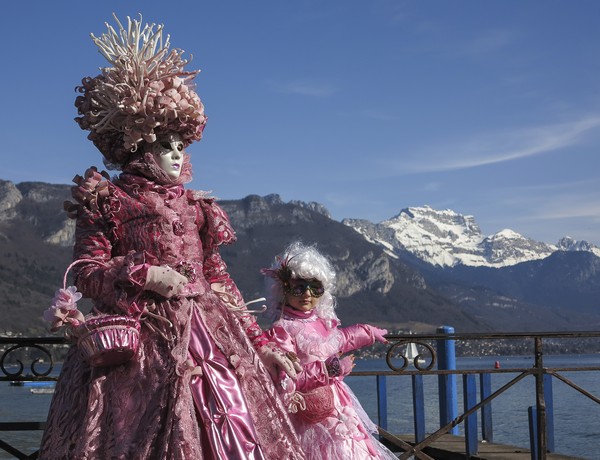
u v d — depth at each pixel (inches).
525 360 7327.8
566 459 241.8
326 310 155.8
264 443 110.2
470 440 248.4
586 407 1552.7
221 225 123.6
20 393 2068.2
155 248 113.8
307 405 141.8
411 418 1154.7
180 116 116.6
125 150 118.8
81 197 112.2
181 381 104.6
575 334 205.8
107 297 107.9
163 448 100.5
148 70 116.4
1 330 6215.6
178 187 120.6
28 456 156.5
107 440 102.0
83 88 119.9
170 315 110.0
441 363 293.3
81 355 108.2
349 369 144.9
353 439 143.7
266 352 125.0
